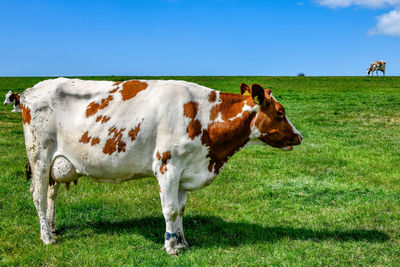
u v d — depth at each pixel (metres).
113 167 4.96
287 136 4.93
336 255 4.91
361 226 5.88
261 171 9.30
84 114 4.99
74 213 6.41
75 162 5.11
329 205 6.96
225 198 7.40
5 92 30.08
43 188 5.29
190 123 4.77
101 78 43.12
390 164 9.74
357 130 15.03
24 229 5.72
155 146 4.81
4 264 4.68
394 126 15.91
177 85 4.98
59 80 5.30
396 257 4.86
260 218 6.35
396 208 6.61
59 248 5.09
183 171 4.89
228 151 5.04
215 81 40.69
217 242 5.38
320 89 32.75
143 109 4.82
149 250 5.08
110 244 5.27
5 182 7.92
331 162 10.11
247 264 4.69
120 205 6.81
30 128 5.16
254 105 4.88
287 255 4.89
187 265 4.64
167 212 4.83
